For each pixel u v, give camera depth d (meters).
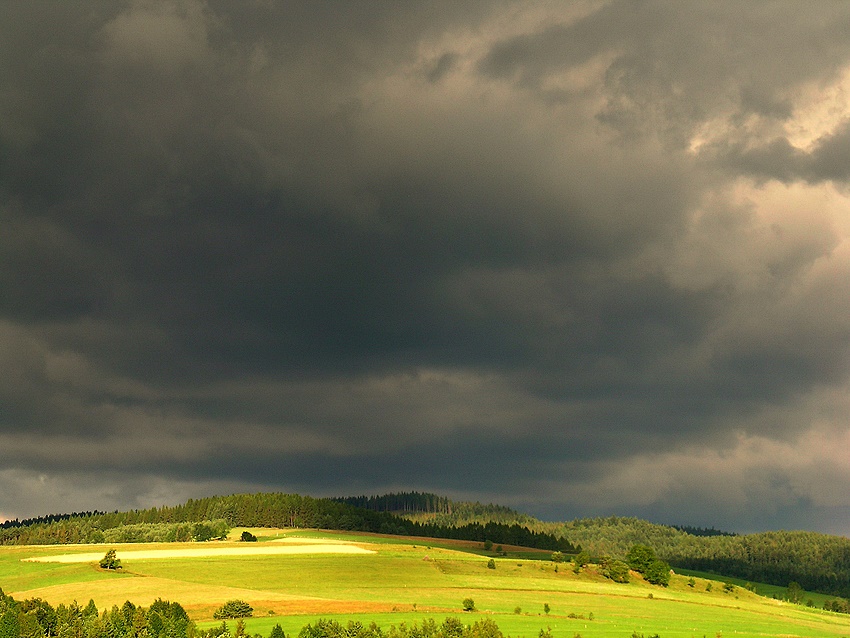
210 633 104.38
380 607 134.62
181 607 121.44
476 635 102.25
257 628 115.75
